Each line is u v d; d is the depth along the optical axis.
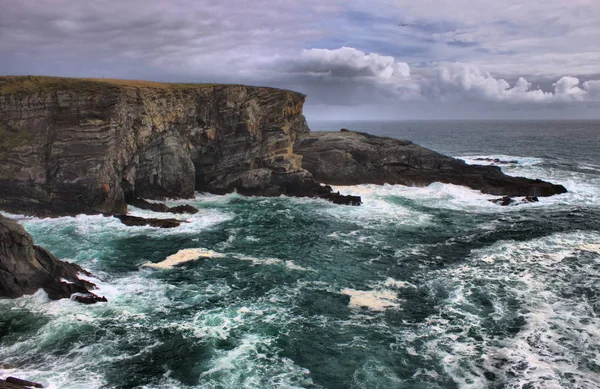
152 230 44.38
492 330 25.70
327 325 26.48
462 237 43.94
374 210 55.19
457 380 21.27
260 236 43.81
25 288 28.61
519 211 54.69
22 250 28.62
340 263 36.78
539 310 27.95
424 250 40.06
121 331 25.22
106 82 52.19
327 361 22.83
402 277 33.81
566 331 25.36
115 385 20.48
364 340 24.84
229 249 39.84
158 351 23.41
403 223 49.22
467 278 33.34
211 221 48.62
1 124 47.88
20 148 46.69
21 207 46.88
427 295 30.56
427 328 26.11
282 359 22.92
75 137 46.78
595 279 32.66
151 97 52.72
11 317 26.16
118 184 49.28
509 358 22.91
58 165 46.56
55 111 47.66
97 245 39.41
